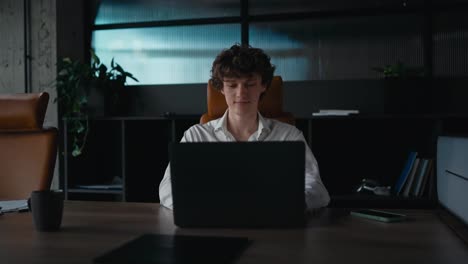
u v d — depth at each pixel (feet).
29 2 11.49
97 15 10.98
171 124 9.56
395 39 9.35
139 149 9.48
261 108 5.79
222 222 2.97
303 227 3.02
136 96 10.43
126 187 9.00
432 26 9.12
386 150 9.16
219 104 5.86
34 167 5.32
